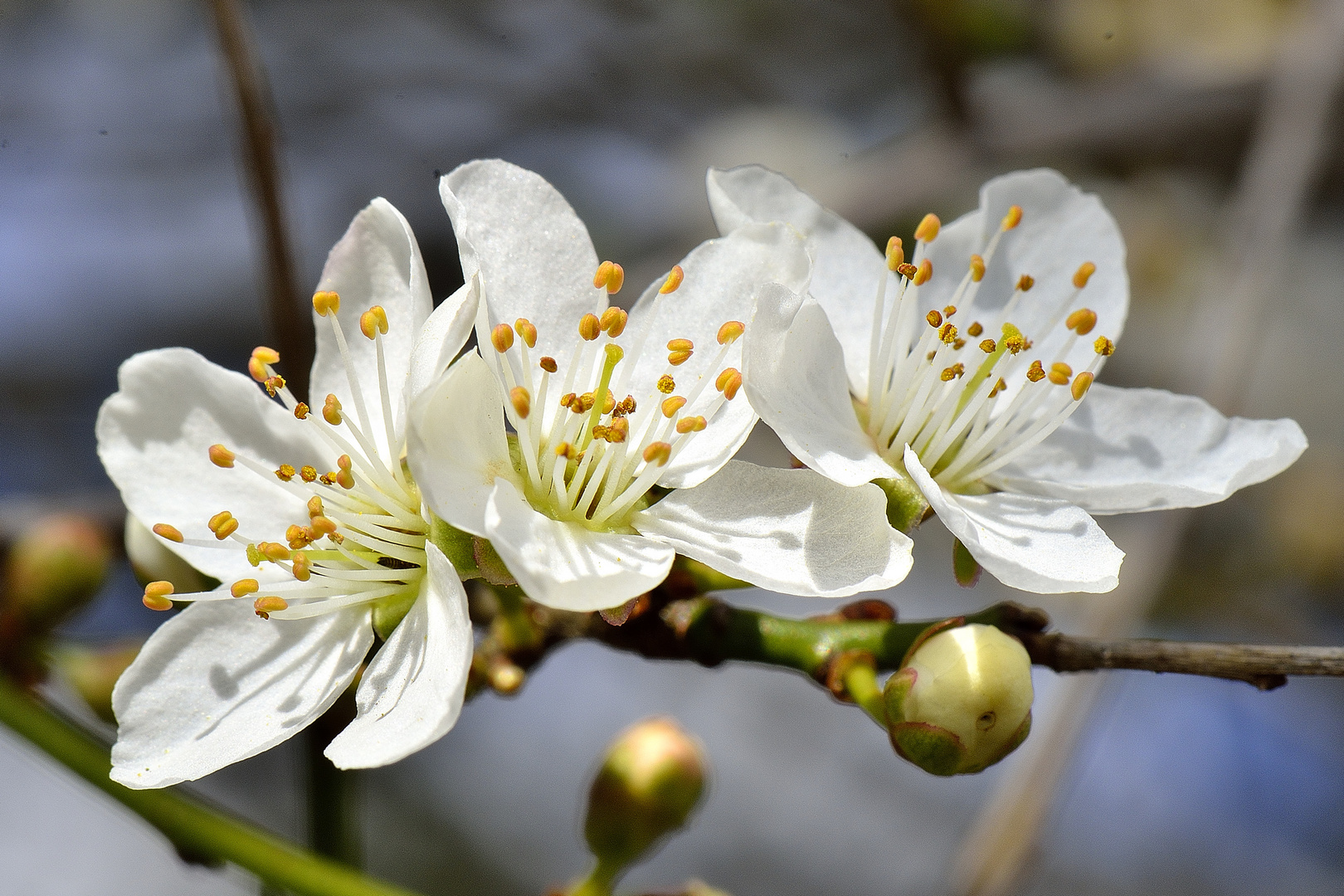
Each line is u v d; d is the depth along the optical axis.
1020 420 0.14
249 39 0.15
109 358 0.23
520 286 0.14
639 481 0.13
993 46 0.20
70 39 0.23
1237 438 0.14
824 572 0.13
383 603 0.14
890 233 0.21
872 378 0.14
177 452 0.14
